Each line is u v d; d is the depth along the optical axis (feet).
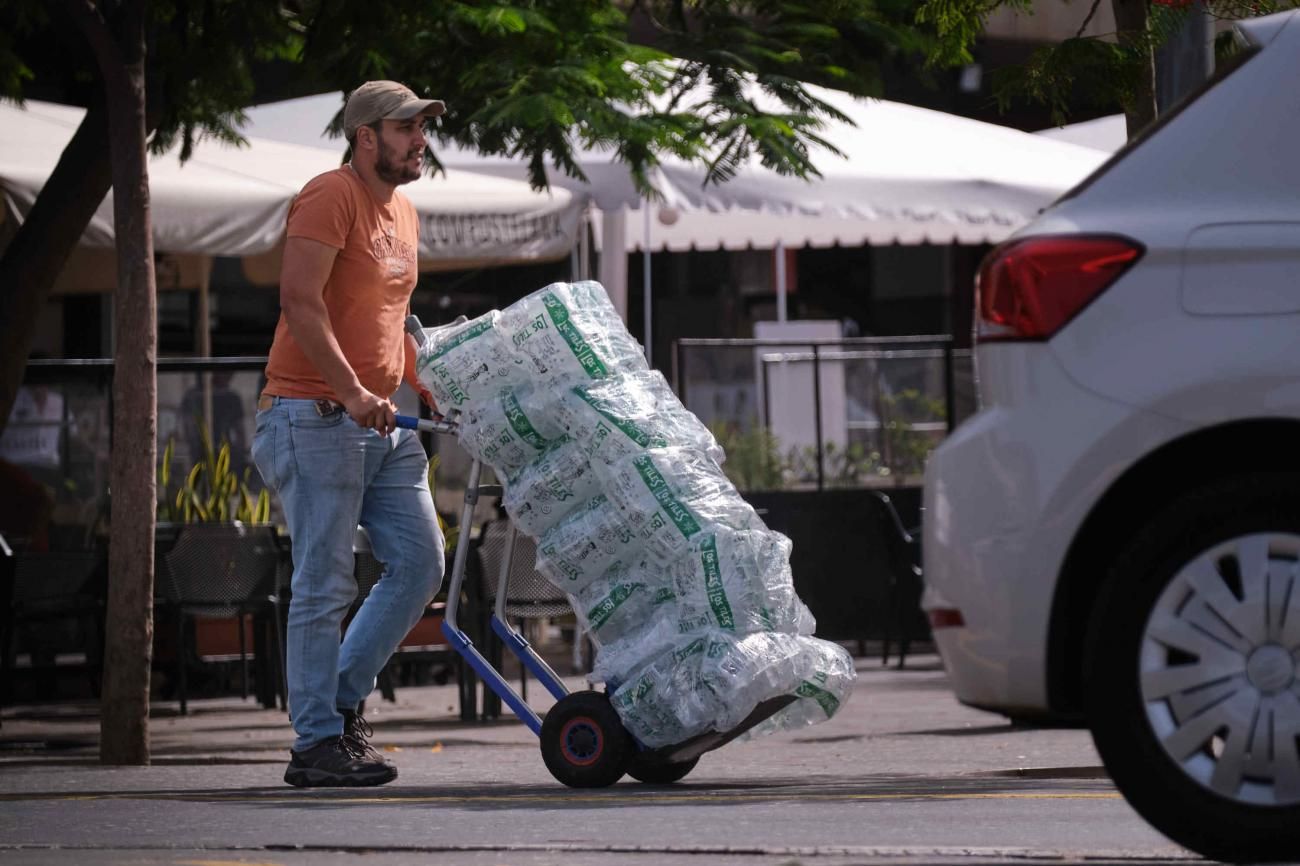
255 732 80.89
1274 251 36.32
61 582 84.74
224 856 41.52
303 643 57.62
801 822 45.32
